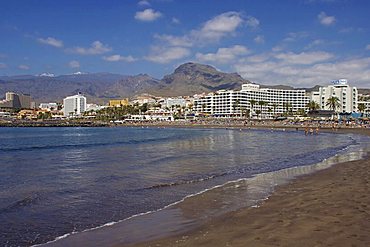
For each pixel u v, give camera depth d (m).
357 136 75.25
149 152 41.03
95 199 15.51
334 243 8.68
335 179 18.67
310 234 9.42
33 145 56.88
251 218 11.45
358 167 23.11
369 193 14.59
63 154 39.94
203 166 27.03
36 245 9.77
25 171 25.17
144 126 195.62
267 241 9.02
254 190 16.56
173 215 12.54
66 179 21.25
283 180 19.25
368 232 9.45
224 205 13.73
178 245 9.20
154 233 10.48
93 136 89.62
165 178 21.31
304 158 31.91
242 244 8.89
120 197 15.84
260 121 190.00
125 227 11.26
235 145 52.03
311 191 15.66
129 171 24.58
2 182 20.30
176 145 53.06
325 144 51.47
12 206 14.21
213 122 198.62
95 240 10.05
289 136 80.62
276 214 11.80
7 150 46.84
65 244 9.79
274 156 34.47
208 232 10.19
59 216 12.73
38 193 16.92
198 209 13.24
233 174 22.42
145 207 13.94
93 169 25.89
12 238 10.39
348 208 12.13
